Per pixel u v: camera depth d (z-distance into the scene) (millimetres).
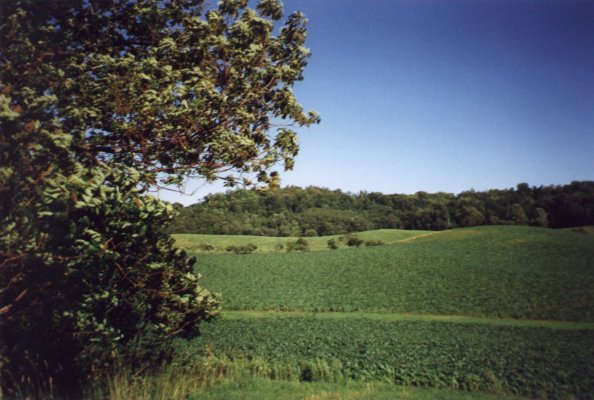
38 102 6312
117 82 7898
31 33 7578
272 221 135875
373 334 27125
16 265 6531
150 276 9562
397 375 17625
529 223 119375
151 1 9789
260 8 9992
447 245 77625
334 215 142875
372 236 122250
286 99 9859
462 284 47688
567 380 16641
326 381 16547
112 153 8828
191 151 8742
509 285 46000
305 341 24953
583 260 58594
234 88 9188
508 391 15617
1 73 7008
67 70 8375
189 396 10742
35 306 7441
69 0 8586
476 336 26156
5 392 7625
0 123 5883
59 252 7039
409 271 56938
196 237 114875
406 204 165375
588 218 110625
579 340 24656
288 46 10250
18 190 6145
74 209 6809
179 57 9680
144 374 11133
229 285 53219
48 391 8195
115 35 9859
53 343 8453
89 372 9688
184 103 7906
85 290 7996
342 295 45656
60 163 6832
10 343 7594
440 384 16500
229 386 12898
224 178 9430
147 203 8492
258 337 26359
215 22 9602
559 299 39531
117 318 9086
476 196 141875
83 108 7703
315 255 75875
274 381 14711
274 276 58812
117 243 8406
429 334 26984
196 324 11688
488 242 76688
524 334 26766
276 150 9758
